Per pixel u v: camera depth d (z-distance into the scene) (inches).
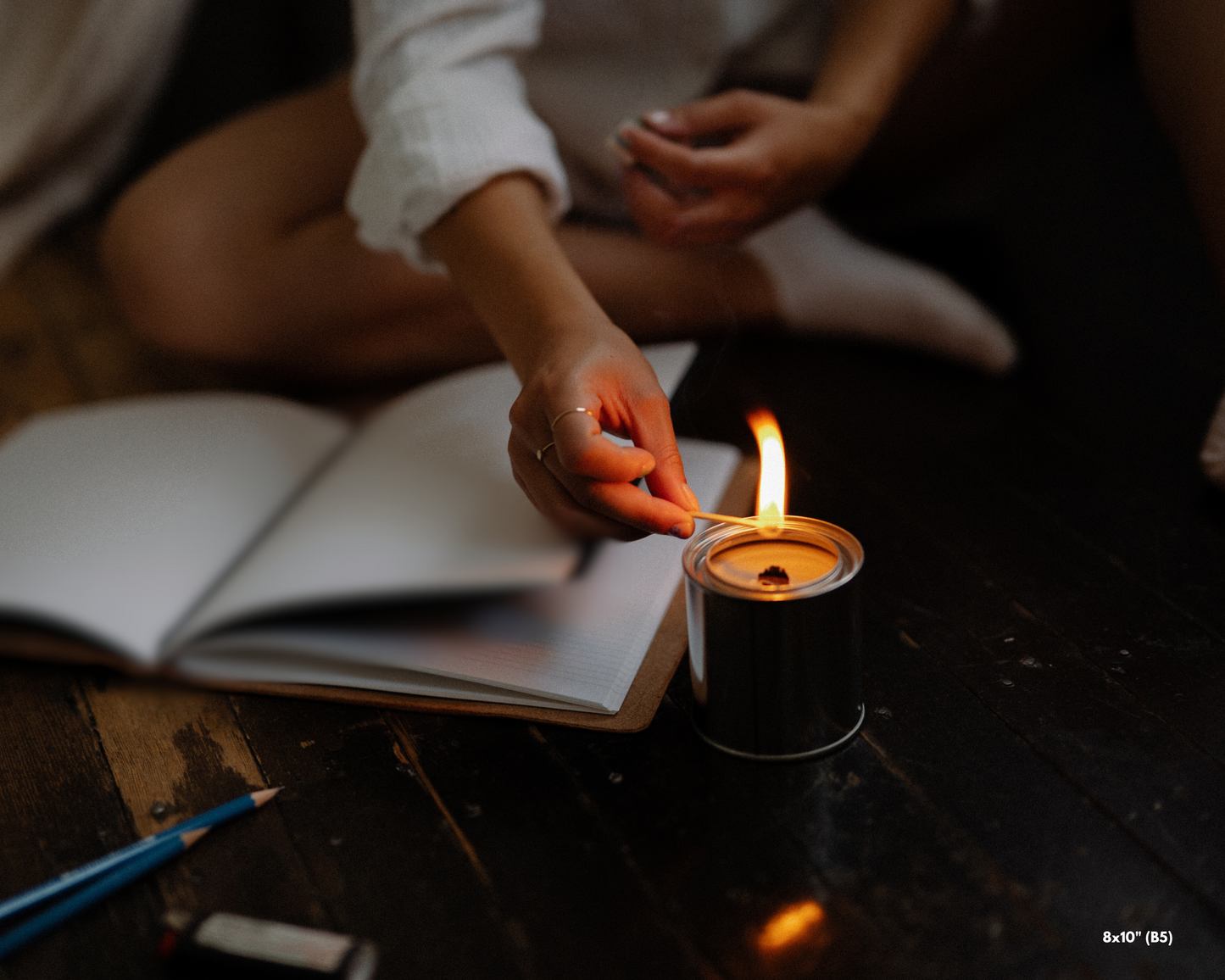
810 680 30.0
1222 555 35.4
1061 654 32.7
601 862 29.1
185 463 38.1
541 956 27.6
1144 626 33.3
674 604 34.4
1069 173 61.2
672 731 31.7
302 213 46.0
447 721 32.4
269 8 74.8
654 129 39.0
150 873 29.5
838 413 43.4
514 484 34.9
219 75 76.7
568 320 32.4
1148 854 28.3
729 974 27.1
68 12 60.1
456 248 35.3
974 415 42.7
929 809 29.5
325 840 29.9
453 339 46.0
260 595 32.7
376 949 27.9
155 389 49.4
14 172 63.4
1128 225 54.9
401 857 29.5
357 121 46.2
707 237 39.9
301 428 39.9
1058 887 27.9
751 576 30.0
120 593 33.8
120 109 65.4
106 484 37.4
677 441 39.6
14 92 62.2
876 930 27.5
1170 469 39.0
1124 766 29.9
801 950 27.3
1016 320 48.4
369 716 32.6
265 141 46.3
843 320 46.7
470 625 33.2
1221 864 28.0
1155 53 36.7
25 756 32.3
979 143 52.3
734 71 47.0
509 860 29.3
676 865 29.0
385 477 35.9
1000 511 37.9
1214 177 35.2
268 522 36.5
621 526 31.5
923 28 40.9
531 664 32.2
